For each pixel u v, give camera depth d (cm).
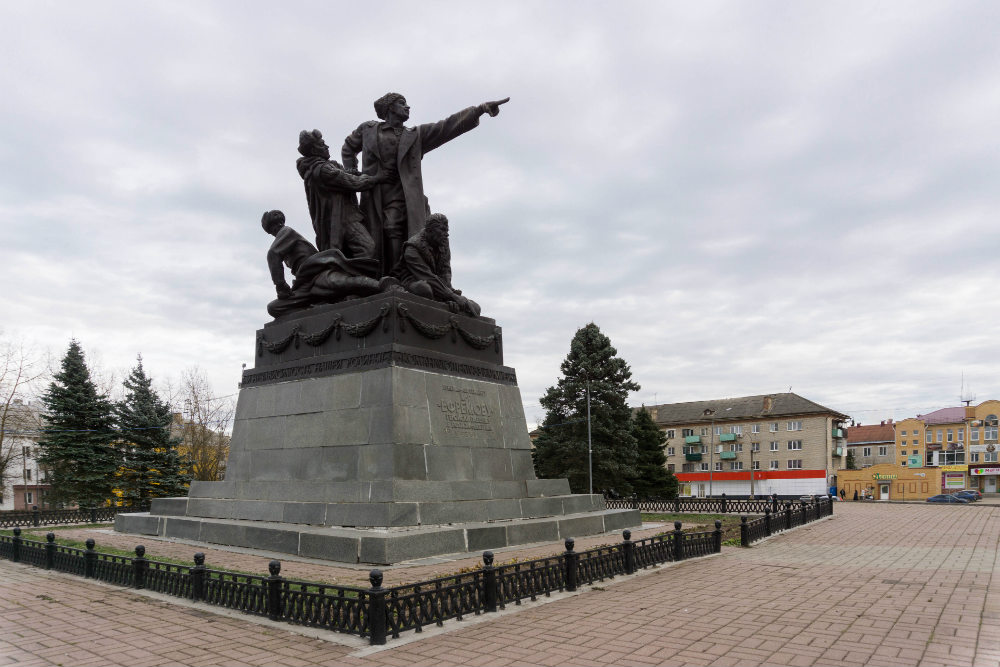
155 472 3747
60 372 3716
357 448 1319
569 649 673
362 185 1653
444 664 627
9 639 725
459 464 1386
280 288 1691
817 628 757
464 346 1536
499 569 845
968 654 652
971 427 7688
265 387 1570
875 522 2298
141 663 639
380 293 1450
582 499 1655
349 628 718
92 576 1091
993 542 1677
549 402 4447
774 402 6862
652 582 1046
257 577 816
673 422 7394
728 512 2753
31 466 6222
